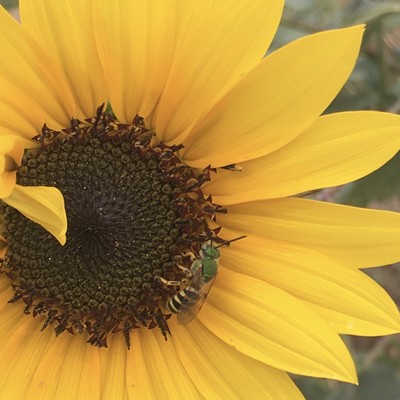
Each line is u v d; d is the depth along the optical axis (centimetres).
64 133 15
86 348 16
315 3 22
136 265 15
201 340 15
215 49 14
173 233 15
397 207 27
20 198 13
